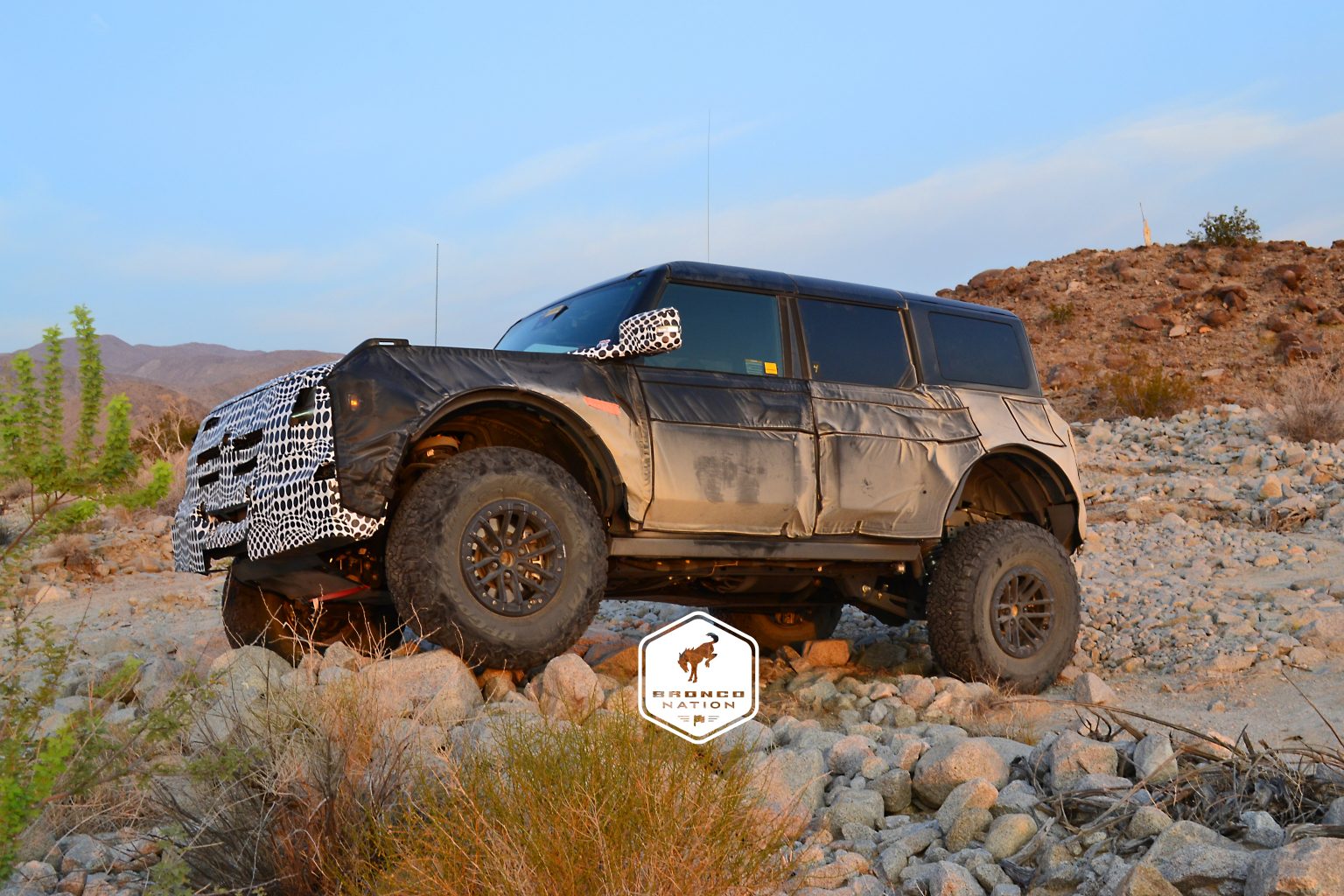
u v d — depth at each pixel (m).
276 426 4.60
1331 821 3.15
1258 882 2.65
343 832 3.09
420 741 3.65
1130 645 6.96
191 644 6.52
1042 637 6.19
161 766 3.43
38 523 2.84
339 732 3.40
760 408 5.43
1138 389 25.44
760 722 5.18
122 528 13.17
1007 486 6.76
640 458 5.02
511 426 5.18
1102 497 13.34
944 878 3.05
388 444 4.45
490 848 2.64
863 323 6.07
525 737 3.15
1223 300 33.47
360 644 4.89
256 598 5.55
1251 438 16.45
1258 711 5.35
